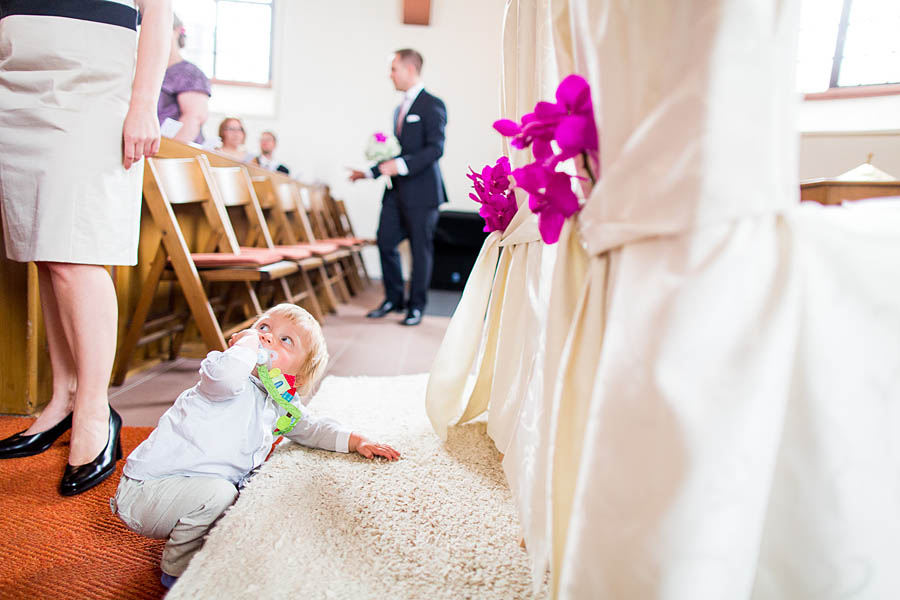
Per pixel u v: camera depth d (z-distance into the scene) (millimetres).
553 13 891
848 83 4660
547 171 817
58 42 1192
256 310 2436
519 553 969
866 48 4582
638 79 647
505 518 1082
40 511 1123
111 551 1020
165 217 1979
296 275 4121
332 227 5445
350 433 1357
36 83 1188
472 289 1479
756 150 563
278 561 882
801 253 578
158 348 2480
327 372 2301
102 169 1234
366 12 6398
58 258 1198
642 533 591
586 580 637
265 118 6457
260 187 3463
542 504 819
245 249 2889
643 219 616
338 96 6477
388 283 4039
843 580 632
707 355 567
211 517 982
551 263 1062
